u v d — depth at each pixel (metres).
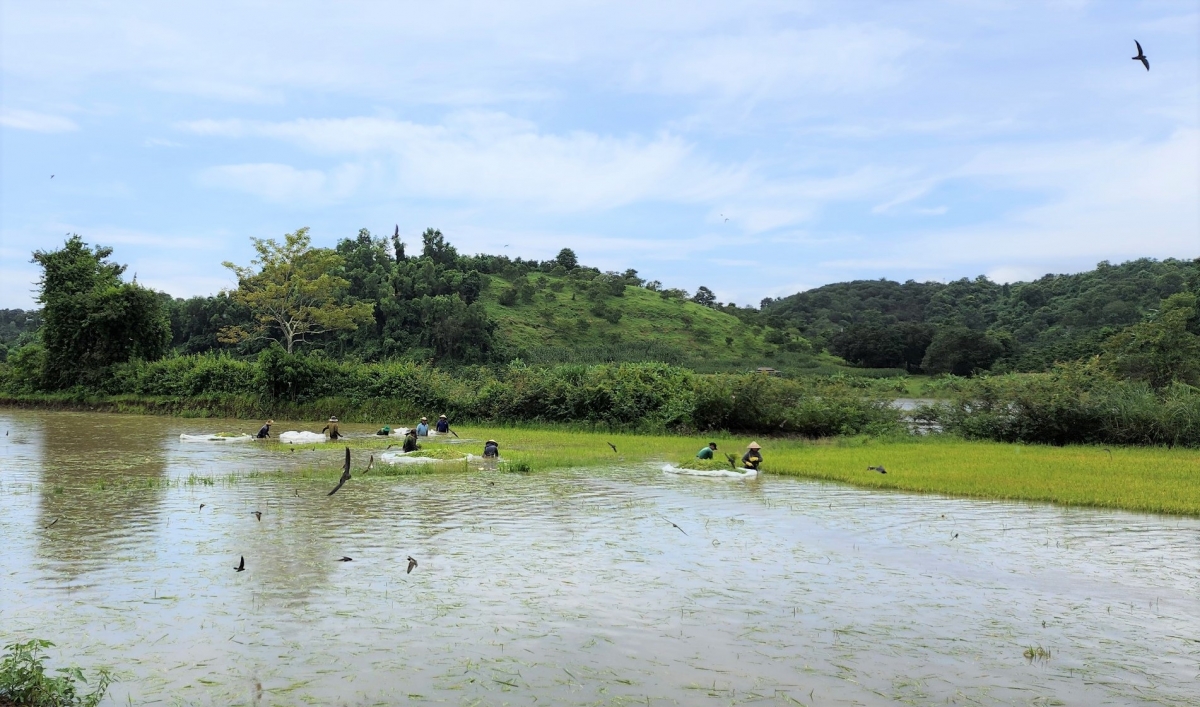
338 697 7.38
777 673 8.05
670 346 111.38
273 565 11.81
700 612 9.97
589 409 40.78
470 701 7.30
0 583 10.80
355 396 45.56
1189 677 8.08
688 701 7.35
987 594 10.89
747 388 38.50
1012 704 7.39
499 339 96.81
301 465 23.83
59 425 39.81
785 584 11.27
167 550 12.66
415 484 20.33
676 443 33.69
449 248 122.44
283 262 77.69
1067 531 15.13
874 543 13.94
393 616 9.62
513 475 22.48
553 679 7.82
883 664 8.33
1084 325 113.06
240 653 8.41
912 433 38.41
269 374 46.09
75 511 15.90
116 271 60.34
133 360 53.47
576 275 140.88
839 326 163.62
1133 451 30.03
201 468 22.94
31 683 7.11
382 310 92.19
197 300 97.50
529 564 12.12
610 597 10.52
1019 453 28.75
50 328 54.69
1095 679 8.01
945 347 99.31
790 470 23.55
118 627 9.15
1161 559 12.95
